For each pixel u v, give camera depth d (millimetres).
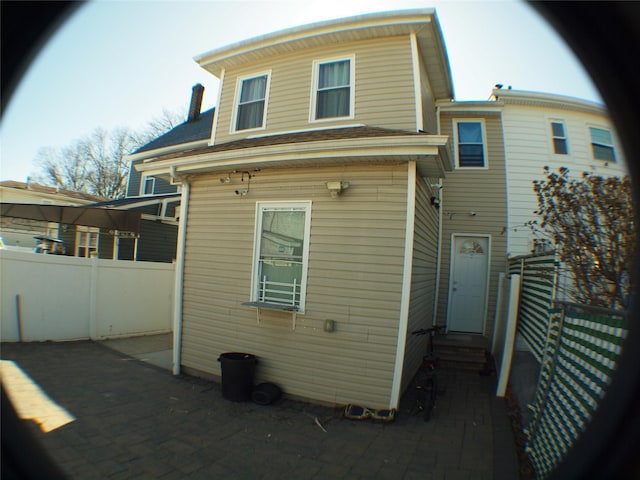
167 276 10203
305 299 5426
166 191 14891
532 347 5168
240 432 4273
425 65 7375
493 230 9000
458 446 4043
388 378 4926
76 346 7816
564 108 9555
